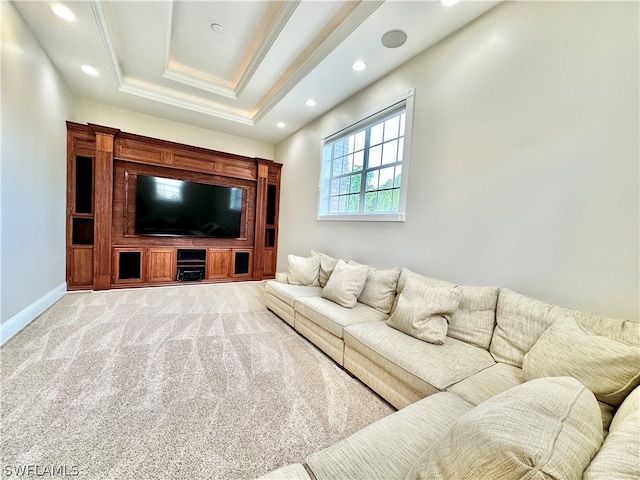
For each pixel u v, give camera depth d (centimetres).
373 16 216
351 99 348
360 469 83
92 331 249
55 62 306
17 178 236
